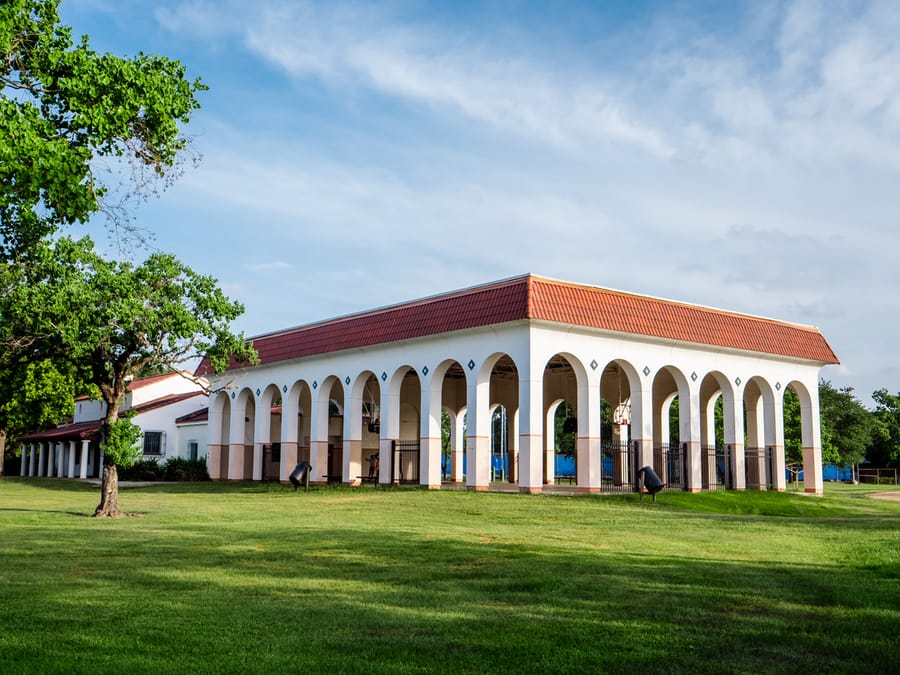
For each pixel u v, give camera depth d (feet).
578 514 63.57
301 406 134.21
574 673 20.61
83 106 42.68
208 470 130.21
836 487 158.30
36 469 177.99
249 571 35.63
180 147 48.49
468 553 40.96
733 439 100.53
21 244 53.16
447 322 90.27
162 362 68.03
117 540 46.47
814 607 28.19
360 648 22.82
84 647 22.84
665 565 37.22
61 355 67.31
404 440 127.44
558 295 83.76
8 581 32.96
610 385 116.37
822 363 111.75
